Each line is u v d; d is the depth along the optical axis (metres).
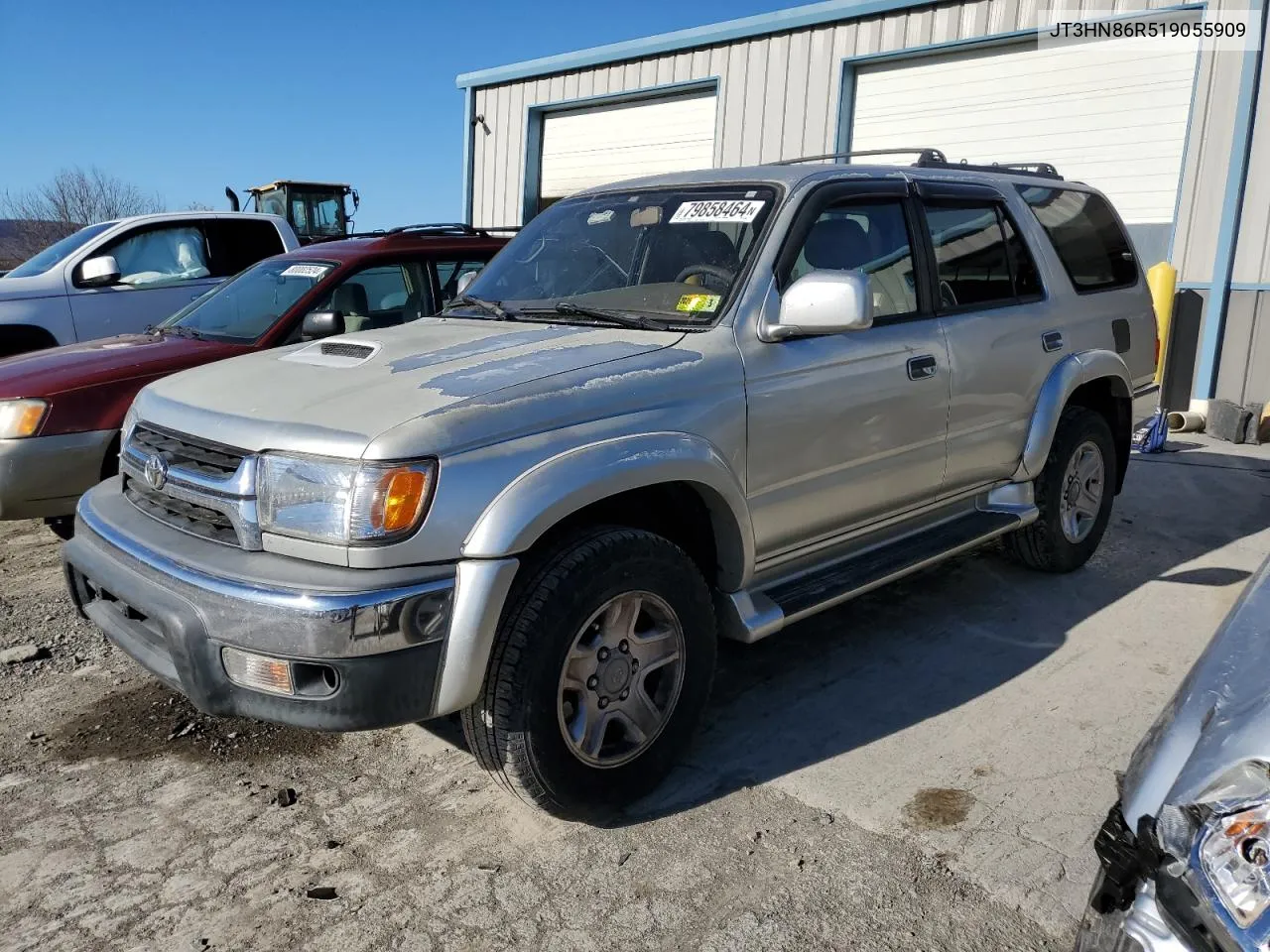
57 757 3.28
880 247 3.75
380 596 2.35
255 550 2.55
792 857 2.72
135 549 2.74
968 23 10.04
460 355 3.00
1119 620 4.37
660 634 2.93
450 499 2.44
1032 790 3.03
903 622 4.35
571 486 2.58
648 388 2.87
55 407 4.72
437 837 2.83
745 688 3.75
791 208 3.44
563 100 13.99
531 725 2.60
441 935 2.43
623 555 2.73
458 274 6.25
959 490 4.16
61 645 4.18
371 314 5.83
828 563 3.68
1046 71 9.80
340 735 3.42
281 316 5.47
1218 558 5.25
